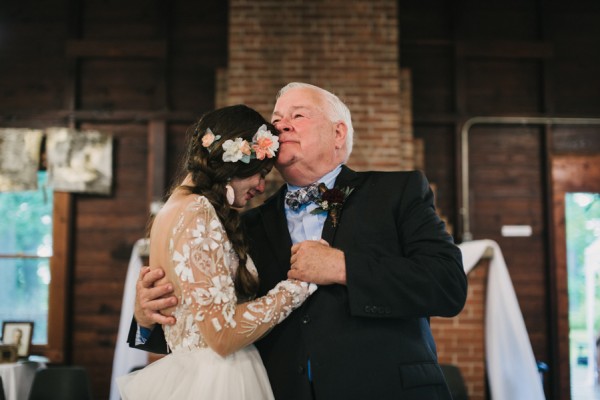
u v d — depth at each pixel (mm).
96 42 6672
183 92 6727
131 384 1999
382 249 2025
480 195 6715
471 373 5234
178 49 6785
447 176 6719
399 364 1917
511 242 6684
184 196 1974
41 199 6520
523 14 6961
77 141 6414
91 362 6379
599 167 6723
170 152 6652
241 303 1997
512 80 6852
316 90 2229
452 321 5281
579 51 6906
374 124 6000
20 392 4941
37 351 6301
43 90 6660
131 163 6605
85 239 6516
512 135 6805
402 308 1894
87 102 6668
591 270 7301
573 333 7633
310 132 2141
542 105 6793
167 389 1907
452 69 6824
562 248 6613
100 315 6430
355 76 6062
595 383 7363
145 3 6816
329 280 1914
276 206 2230
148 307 1941
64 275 6375
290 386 1944
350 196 2139
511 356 5062
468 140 6766
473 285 5301
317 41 6102
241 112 2102
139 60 6715
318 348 1920
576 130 6832
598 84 6871
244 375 1909
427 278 1901
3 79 6676
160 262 1958
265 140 2061
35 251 6477
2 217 6508
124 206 6551
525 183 6758
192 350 1918
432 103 6789
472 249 5203
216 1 6852
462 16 6918
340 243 2041
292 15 6129
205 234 1876
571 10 6945
